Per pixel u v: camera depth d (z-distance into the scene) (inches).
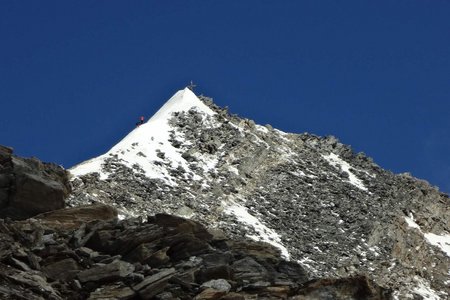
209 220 3993.6
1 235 1989.4
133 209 3730.3
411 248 4667.8
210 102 5201.8
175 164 4355.3
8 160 2361.0
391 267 4370.1
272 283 2080.5
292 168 4985.2
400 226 4781.0
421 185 5310.0
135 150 4323.3
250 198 4466.0
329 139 5487.2
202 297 1964.8
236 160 4677.7
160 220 2190.0
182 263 2062.0
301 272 2178.9
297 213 4530.0
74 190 3614.7
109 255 2053.4
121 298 1916.8
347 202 4830.2
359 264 4259.4
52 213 2255.2
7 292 1804.9
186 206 3991.1
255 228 4133.9
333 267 4124.0
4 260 1908.2
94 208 2279.8
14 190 2269.9
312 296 2020.2
